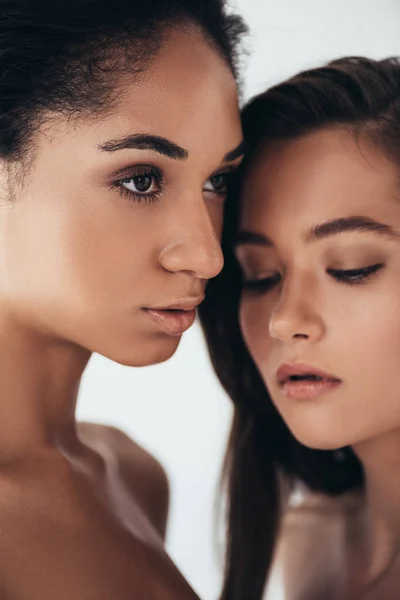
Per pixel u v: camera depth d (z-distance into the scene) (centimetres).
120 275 83
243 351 119
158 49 81
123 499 100
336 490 124
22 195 82
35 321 87
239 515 126
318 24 158
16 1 79
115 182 81
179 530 179
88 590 82
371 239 91
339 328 93
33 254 83
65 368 93
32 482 88
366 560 113
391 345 93
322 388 96
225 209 102
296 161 95
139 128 80
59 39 79
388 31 160
